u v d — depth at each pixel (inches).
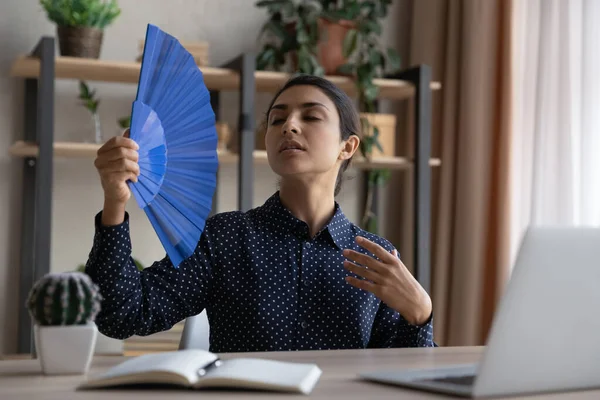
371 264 55.1
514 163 125.9
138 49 124.3
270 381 32.4
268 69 125.3
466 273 127.4
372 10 126.8
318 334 62.2
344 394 32.4
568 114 117.0
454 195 132.4
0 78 117.3
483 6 127.7
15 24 117.9
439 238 132.2
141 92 50.6
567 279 32.5
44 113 101.9
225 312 62.9
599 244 33.3
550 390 34.1
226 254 63.1
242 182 110.7
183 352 36.0
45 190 101.3
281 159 64.1
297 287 62.8
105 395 31.3
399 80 126.7
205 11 128.6
